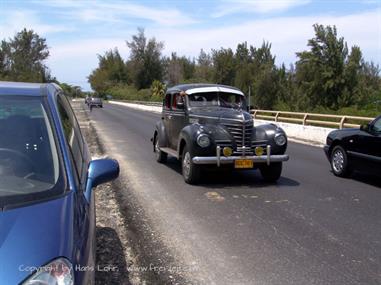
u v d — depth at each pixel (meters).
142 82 118.12
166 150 11.04
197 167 8.93
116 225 6.44
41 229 2.60
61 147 3.30
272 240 5.77
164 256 5.27
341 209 7.29
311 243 5.66
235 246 5.57
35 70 64.75
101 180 3.57
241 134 8.85
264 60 73.50
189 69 107.81
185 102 10.16
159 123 12.00
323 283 4.53
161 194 8.37
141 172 10.66
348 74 46.06
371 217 6.82
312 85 46.97
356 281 4.57
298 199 7.97
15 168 3.14
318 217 6.80
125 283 4.56
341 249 5.46
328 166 11.85
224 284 4.52
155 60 117.38
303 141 18.97
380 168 8.95
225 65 72.00
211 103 10.23
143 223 6.53
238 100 10.54
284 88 54.03
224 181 9.60
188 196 8.20
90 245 2.95
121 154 13.88
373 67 63.25
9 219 2.63
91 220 3.19
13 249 2.43
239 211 7.15
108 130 23.17
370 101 46.00
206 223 6.51
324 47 46.59
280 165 9.33
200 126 9.01
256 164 9.17
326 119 25.08
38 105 3.55
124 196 8.20
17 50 69.25
